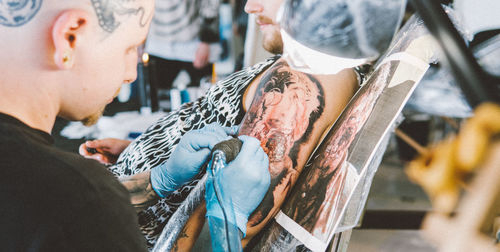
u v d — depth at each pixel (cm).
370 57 43
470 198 39
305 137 74
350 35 41
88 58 46
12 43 42
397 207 213
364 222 199
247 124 76
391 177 253
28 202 36
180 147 77
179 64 257
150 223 92
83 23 44
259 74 86
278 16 48
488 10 91
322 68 46
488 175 36
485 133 36
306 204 70
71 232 36
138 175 88
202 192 73
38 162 38
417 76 64
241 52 258
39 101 45
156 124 104
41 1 41
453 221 42
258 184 67
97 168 42
